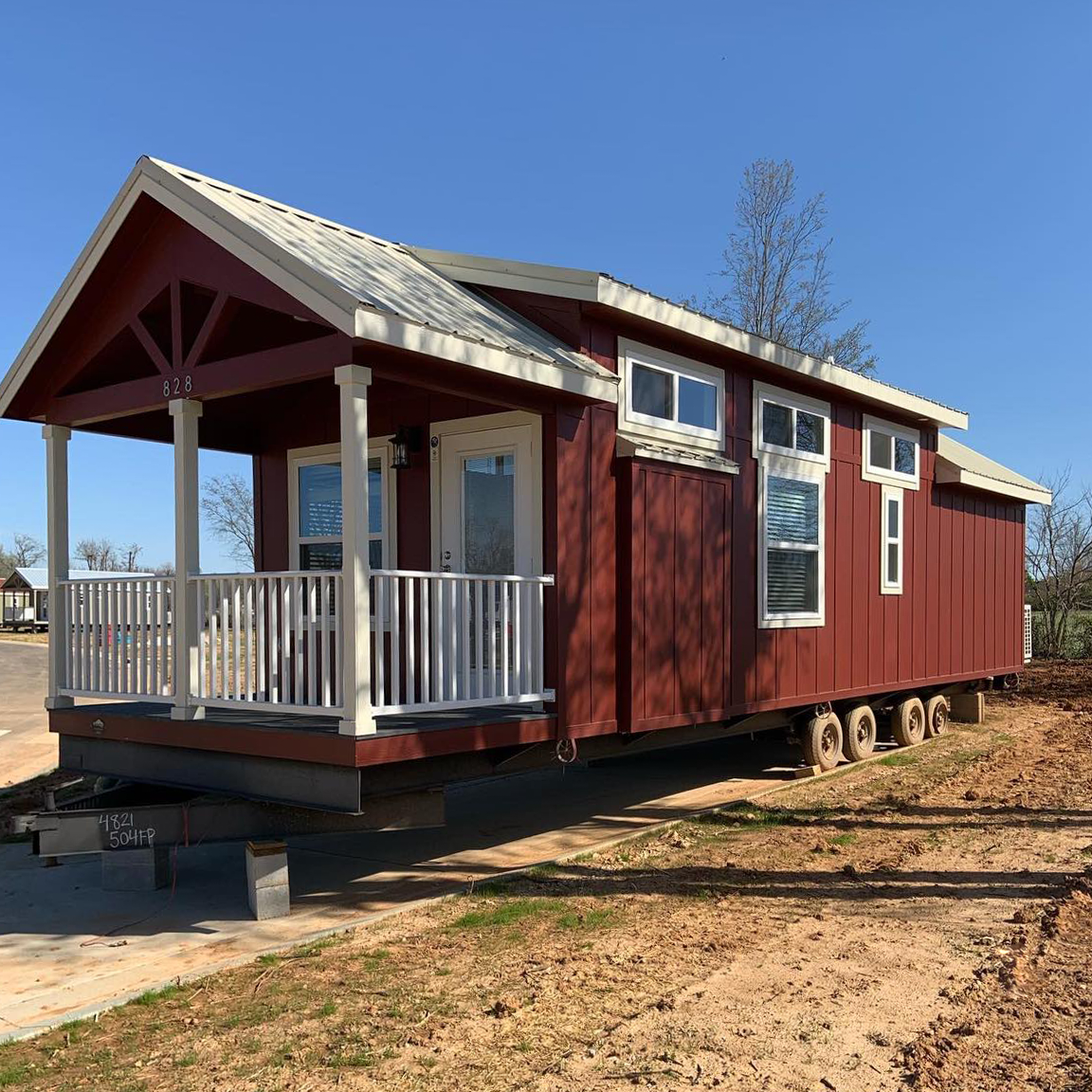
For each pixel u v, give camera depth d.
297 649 6.19
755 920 5.88
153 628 7.09
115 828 6.20
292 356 6.20
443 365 6.25
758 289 26.89
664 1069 3.92
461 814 9.32
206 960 5.37
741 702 9.16
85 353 7.60
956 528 13.70
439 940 5.59
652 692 7.97
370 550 9.23
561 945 5.45
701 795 10.00
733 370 9.36
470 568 8.34
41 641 47.16
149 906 6.46
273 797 6.34
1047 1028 4.30
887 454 12.15
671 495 8.30
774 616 9.70
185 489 6.85
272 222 7.18
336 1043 4.23
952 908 6.05
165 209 6.89
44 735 15.07
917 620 12.59
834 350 27.30
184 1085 3.87
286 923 6.01
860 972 4.99
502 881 6.84
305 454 9.62
